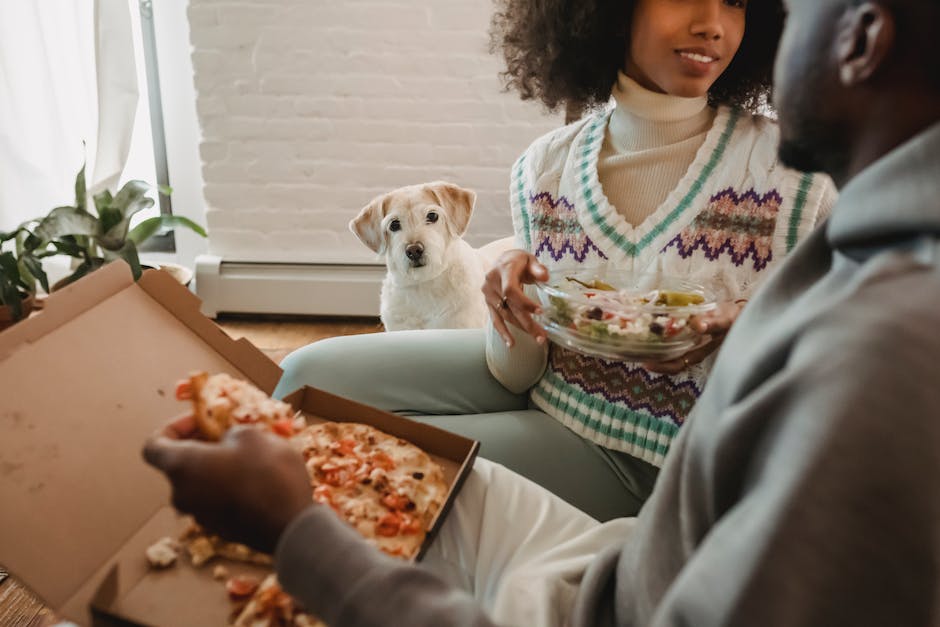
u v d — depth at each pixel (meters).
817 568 0.36
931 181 0.38
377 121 2.53
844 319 0.39
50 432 0.73
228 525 0.52
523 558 0.86
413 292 2.19
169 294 0.91
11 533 0.66
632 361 0.98
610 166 1.20
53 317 0.78
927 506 0.35
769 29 1.14
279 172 2.60
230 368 0.92
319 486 0.87
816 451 0.36
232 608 0.72
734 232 1.12
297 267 2.70
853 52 0.42
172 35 2.53
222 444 0.53
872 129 0.44
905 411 0.35
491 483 0.95
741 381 0.45
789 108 0.48
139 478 0.78
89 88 2.47
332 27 2.39
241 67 2.45
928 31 0.39
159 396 0.83
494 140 2.55
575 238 1.24
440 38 2.41
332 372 1.31
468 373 1.35
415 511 0.86
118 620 0.69
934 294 0.37
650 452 1.17
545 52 1.31
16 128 2.47
